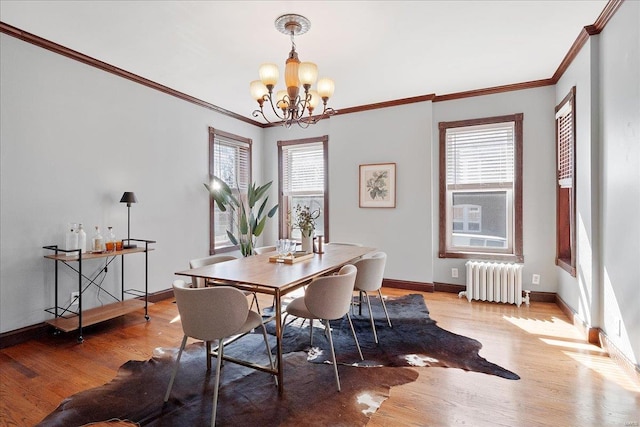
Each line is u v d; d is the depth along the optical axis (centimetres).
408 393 206
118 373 232
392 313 359
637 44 209
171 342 284
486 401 197
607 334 259
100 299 339
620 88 232
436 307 378
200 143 453
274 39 286
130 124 365
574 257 320
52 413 187
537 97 392
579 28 272
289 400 199
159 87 392
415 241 452
